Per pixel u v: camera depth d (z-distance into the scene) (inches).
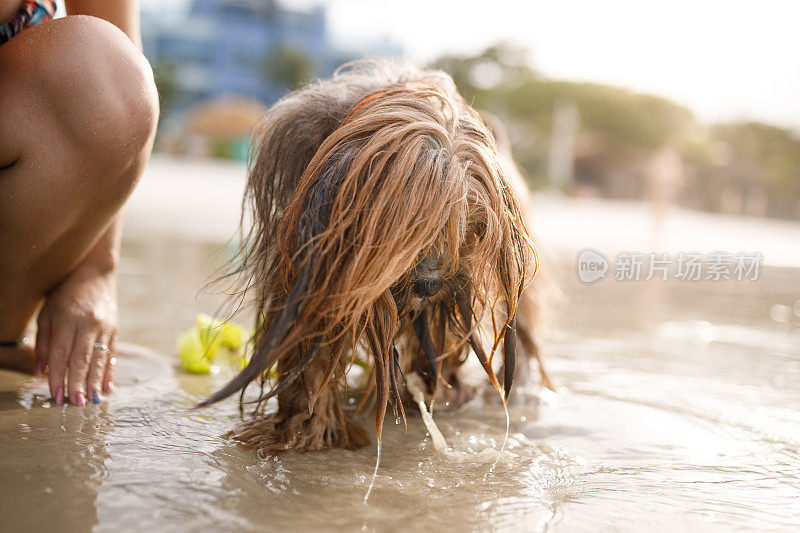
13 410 82.5
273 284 78.7
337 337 64.4
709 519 62.9
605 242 384.8
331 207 65.4
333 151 69.1
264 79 2278.5
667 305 210.2
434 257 69.9
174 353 118.3
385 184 64.0
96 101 74.5
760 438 87.4
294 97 89.8
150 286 181.3
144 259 229.0
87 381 88.7
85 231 84.0
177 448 73.2
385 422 91.4
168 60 2268.7
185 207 456.4
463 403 101.5
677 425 92.0
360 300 62.7
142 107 77.5
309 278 63.1
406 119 70.7
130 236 293.7
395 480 69.9
